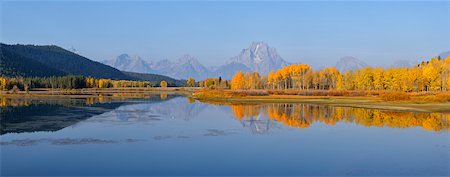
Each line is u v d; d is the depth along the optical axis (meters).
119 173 23.59
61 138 35.59
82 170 24.23
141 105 82.50
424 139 36.22
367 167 25.20
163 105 83.19
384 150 30.73
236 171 24.16
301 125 46.59
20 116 55.28
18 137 36.09
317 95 115.38
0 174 23.31
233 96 111.00
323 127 44.69
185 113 63.06
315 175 23.23
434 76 110.50
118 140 34.69
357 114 60.25
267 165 25.67
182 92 191.25
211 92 120.56
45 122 47.78
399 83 118.25
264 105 82.81
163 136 37.31
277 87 176.12
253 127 44.53
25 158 27.30
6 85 188.88
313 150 30.67
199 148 31.22
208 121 50.72
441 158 27.75
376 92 111.19
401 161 26.80
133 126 44.78
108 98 115.44
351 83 141.50
